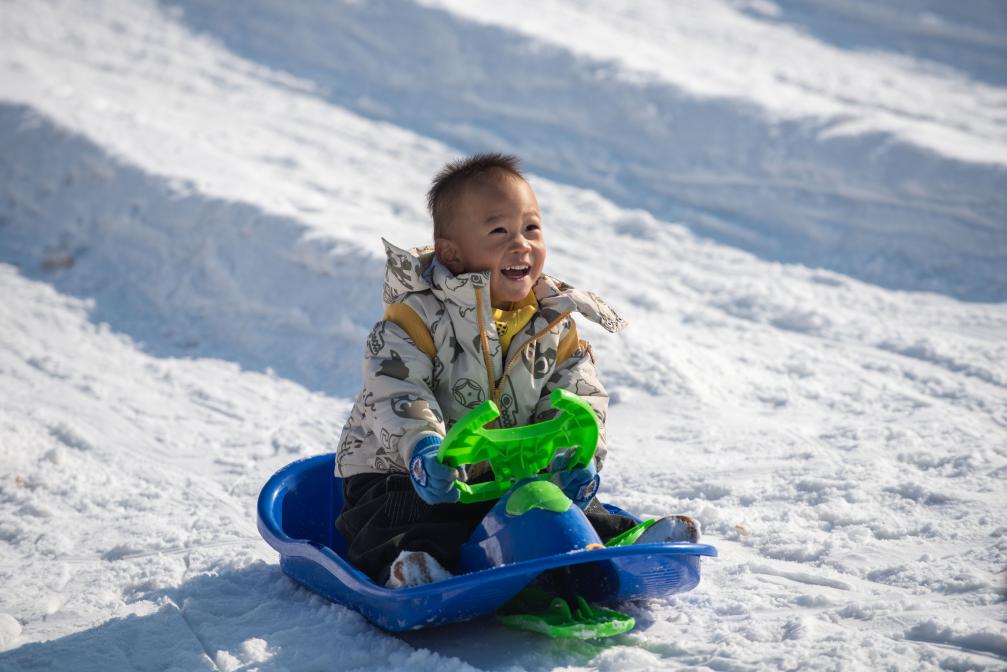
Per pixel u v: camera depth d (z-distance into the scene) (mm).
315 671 3941
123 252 10648
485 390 4504
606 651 3932
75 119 12602
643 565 3982
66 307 9844
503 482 4289
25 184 11930
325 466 5176
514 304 4676
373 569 4195
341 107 14883
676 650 3947
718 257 10664
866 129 11516
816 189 11312
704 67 14484
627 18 17172
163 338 9320
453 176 4621
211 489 6254
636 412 7117
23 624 4512
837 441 6320
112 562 5199
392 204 11445
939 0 17172
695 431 6680
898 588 4371
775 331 8781
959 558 4594
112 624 4426
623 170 12586
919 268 10039
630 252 10766
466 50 15008
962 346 8117
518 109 14047
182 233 10438
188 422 7473
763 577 4590
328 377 8352
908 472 5699
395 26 15977
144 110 13875
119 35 17172
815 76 14672
